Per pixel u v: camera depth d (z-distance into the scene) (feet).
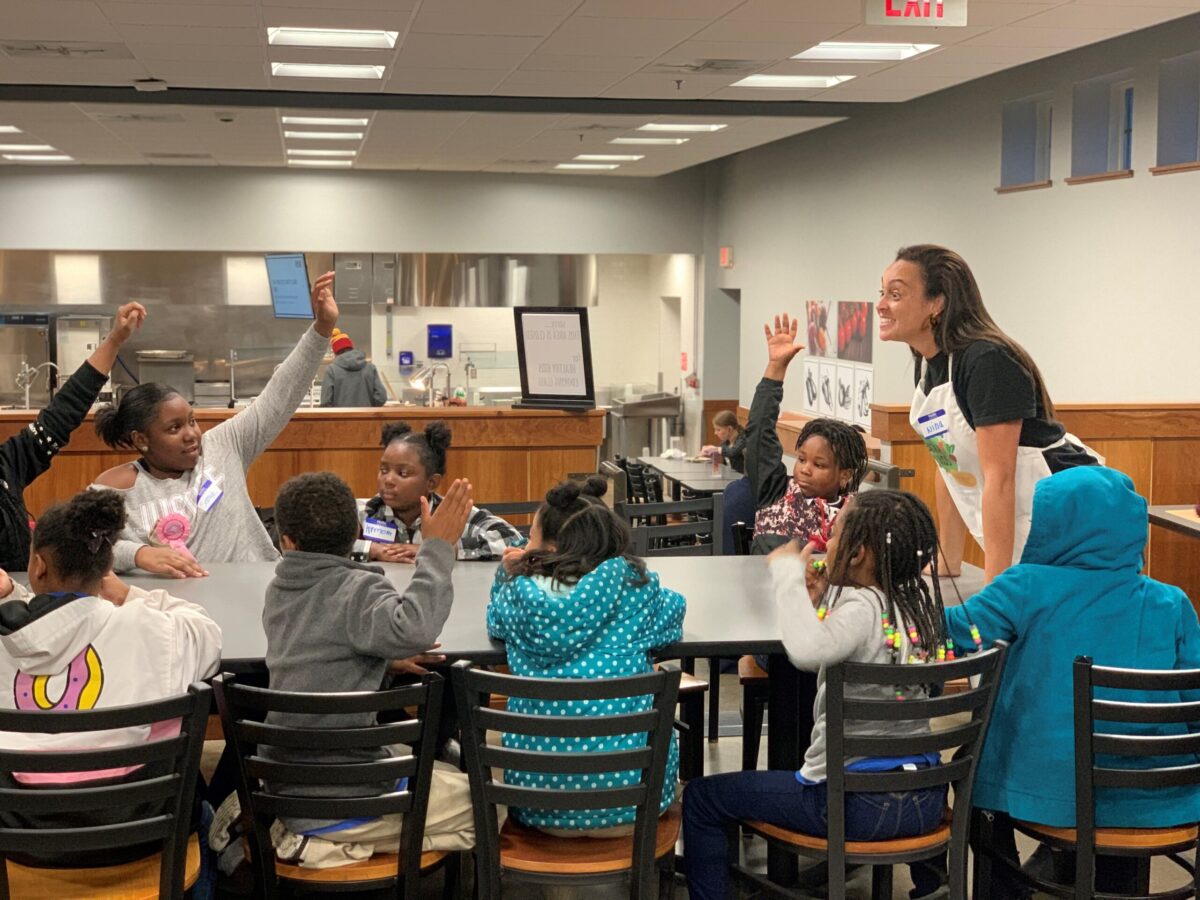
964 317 10.64
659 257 53.26
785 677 11.51
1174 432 21.97
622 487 22.39
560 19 21.24
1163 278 24.38
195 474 12.73
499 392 49.62
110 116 31.81
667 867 9.77
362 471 22.65
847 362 38.50
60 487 21.65
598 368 52.19
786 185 42.91
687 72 26.13
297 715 9.14
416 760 8.82
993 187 30.35
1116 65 25.59
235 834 9.65
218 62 24.90
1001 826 10.18
